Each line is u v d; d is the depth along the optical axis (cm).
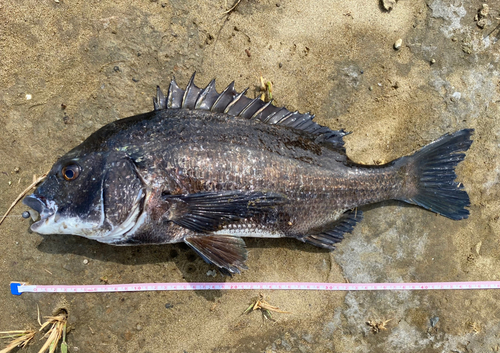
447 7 60
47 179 53
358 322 60
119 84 59
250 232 56
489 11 60
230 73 59
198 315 59
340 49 60
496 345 60
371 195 57
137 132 53
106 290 58
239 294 59
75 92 58
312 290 60
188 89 55
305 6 60
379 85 60
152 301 58
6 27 57
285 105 60
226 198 53
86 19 58
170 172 53
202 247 55
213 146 53
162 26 59
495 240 60
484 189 60
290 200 55
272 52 60
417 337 60
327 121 60
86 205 52
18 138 58
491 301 60
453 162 58
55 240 58
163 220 53
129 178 52
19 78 57
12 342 57
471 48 60
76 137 58
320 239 58
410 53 60
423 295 60
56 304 58
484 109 60
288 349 59
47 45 58
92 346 58
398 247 60
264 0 59
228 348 59
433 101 60
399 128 60
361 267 60
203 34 59
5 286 57
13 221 58
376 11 60
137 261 58
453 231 60
